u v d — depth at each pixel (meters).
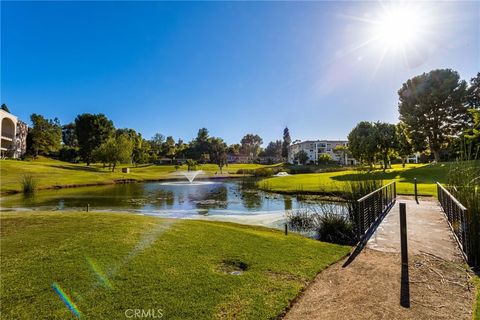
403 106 31.59
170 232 6.68
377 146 29.97
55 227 7.13
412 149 31.33
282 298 3.54
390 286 3.88
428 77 29.84
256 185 24.09
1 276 4.10
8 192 19.89
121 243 5.69
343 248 5.63
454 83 28.52
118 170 48.50
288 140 99.31
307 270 4.45
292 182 22.50
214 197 17.41
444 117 29.61
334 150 74.44
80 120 55.12
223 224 8.90
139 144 69.44
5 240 5.89
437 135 29.94
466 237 4.66
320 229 7.36
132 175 36.84
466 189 5.25
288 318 3.12
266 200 15.34
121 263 4.61
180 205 14.27
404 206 4.73
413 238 6.20
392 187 11.82
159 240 5.96
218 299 3.50
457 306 3.33
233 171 50.78
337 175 26.41
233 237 6.38
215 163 79.19
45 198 17.41
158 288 3.76
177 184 28.41
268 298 3.54
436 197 12.81
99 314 3.16
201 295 3.59
